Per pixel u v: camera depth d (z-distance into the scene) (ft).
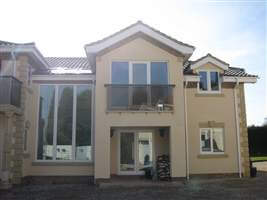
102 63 51.19
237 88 59.16
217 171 56.49
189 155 56.39
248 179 54.13
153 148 55.11
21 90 49.62
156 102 50.37
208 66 58.85
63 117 55.11
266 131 119.24
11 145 46.62
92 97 55.67
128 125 49.34
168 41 52.03
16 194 40.09
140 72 52.31
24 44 49.01
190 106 57.77
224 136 57.77
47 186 47.91
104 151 48.60
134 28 51.88
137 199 35.94
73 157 53.93
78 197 37.55
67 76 55.16
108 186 45.70
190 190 42.14
